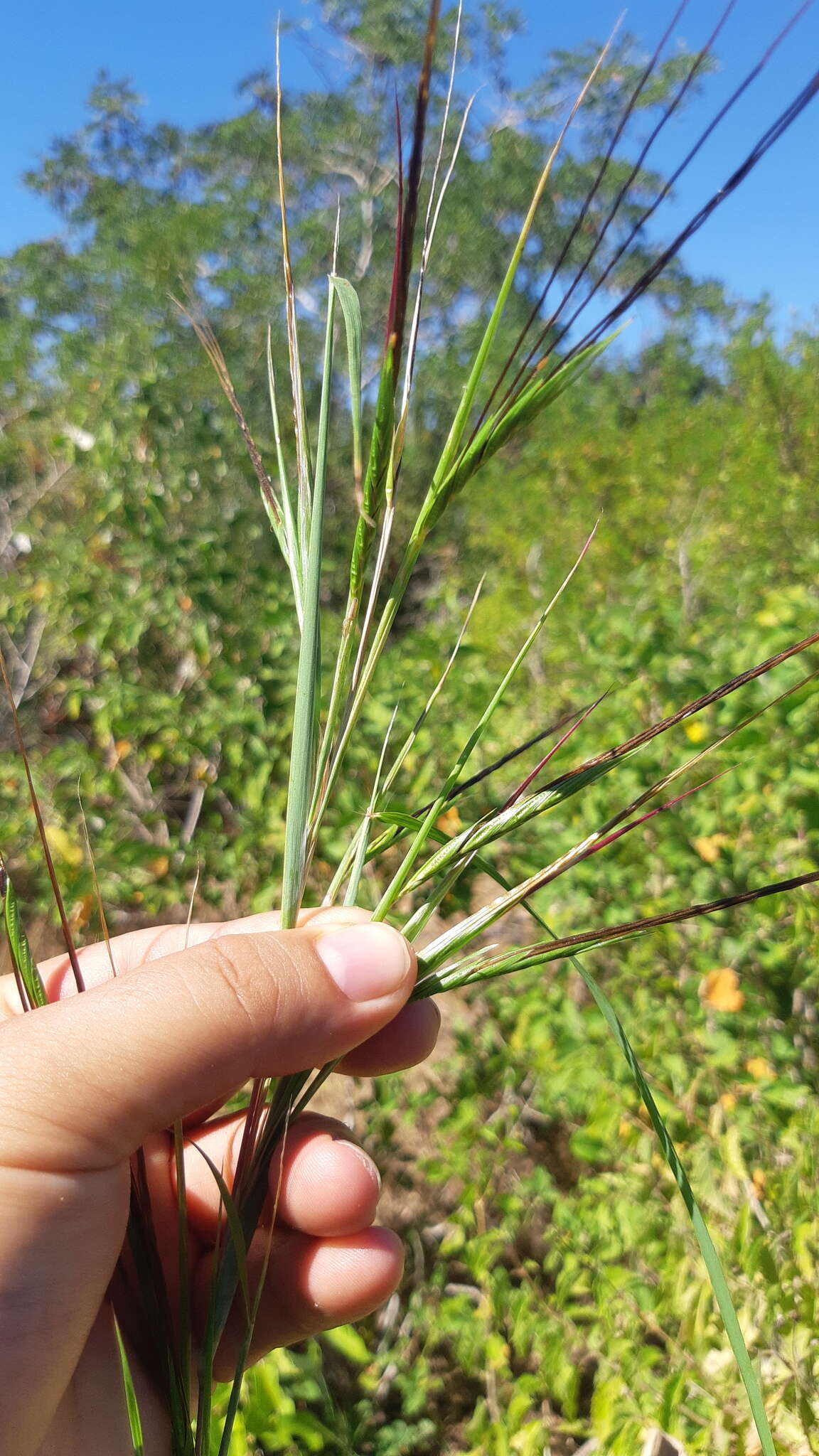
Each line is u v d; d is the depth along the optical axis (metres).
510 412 0.11
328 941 0.13
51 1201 0.12
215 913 0.42
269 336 0.13
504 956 0.13
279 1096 0.14
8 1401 0.11
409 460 1.59
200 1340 0.16
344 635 0.13
